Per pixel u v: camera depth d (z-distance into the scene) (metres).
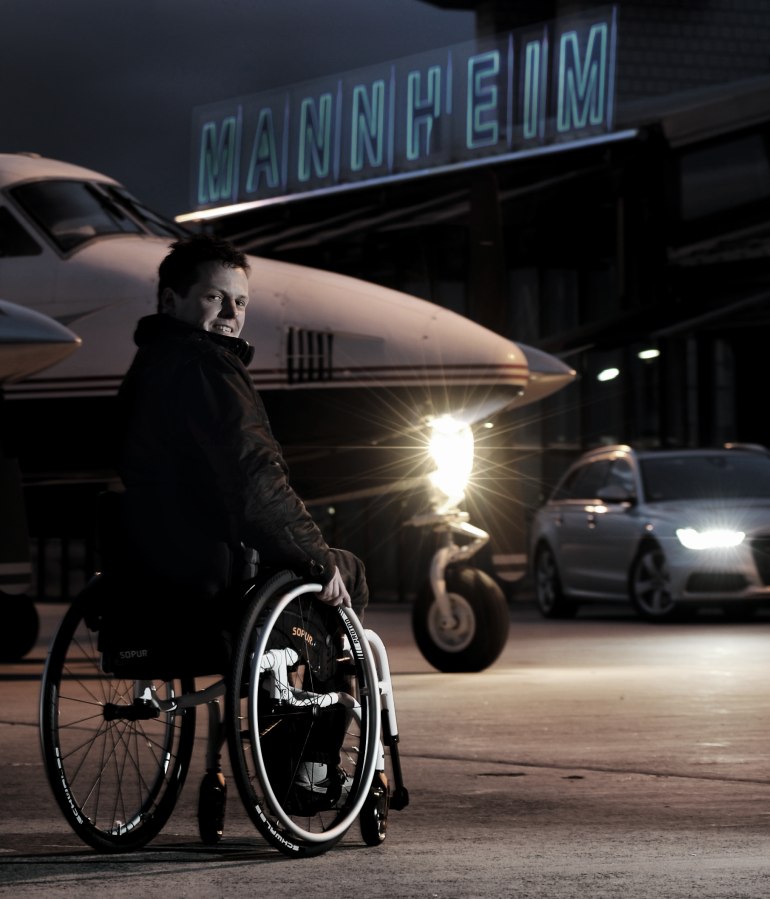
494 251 13.02
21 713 9.07
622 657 12.55
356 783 5.10
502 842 5.20
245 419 4.92
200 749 7.45
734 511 17.12
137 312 11.15
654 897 4.37
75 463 11.54
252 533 4.94
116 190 12.03
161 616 4.95
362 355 10.79
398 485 11.41
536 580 19.33
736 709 8.92
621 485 18.44
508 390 10.85
